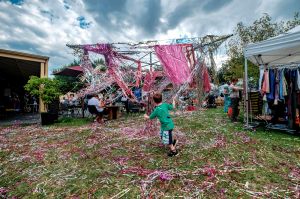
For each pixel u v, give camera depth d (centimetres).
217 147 412
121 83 719
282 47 501
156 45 664
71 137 561
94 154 401
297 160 338
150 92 692
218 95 1502
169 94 681
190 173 295
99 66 752
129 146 448
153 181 276
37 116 1172
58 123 842
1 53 1027
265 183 263
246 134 521
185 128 610
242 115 853
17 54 1068
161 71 762
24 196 256
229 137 490
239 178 277
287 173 290
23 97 1695
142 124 712
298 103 522
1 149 458
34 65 1316
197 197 235
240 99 769
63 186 276
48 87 859
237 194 238
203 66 769
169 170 306
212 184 261
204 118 812
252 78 1291
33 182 291
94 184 277
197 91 872
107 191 258
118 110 962
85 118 993
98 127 700
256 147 408
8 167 350
